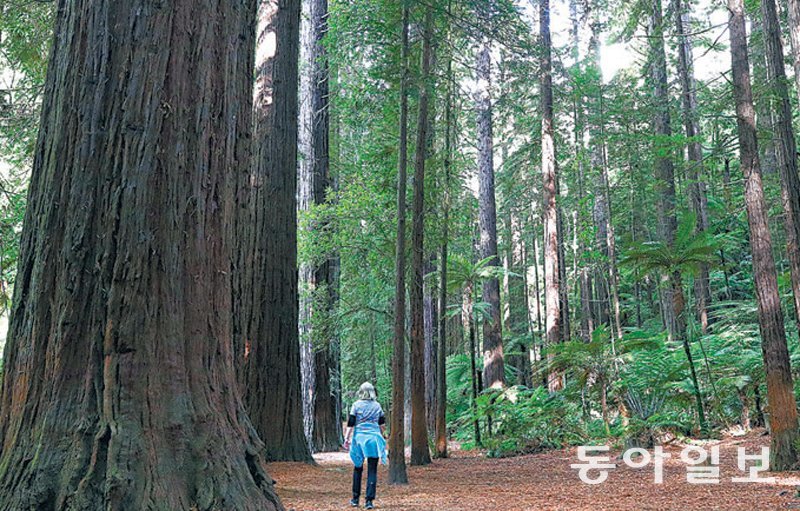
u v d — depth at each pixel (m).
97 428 4.18
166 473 4.19
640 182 23.81
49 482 4.04
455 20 11.92
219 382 4.77
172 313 4.55
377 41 11.73
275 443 12.40
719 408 13.47
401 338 9.91
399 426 9.74
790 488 7.80
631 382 14.30
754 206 10.06
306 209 17.27
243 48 5.70
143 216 4.52
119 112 4.59
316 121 17.77
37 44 10.98
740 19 10.45
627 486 8.73
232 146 5.18
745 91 10.32
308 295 15.82
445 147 16.23
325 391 16.67
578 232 25.34
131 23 4.71
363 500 7.91
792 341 15.87
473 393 16.80
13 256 11.05
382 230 14.78
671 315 20.56
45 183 4.62
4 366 4.50
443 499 7.96
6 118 10.93
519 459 13.39
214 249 4.90
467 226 21.11
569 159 28.30
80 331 4.36
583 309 26.55
